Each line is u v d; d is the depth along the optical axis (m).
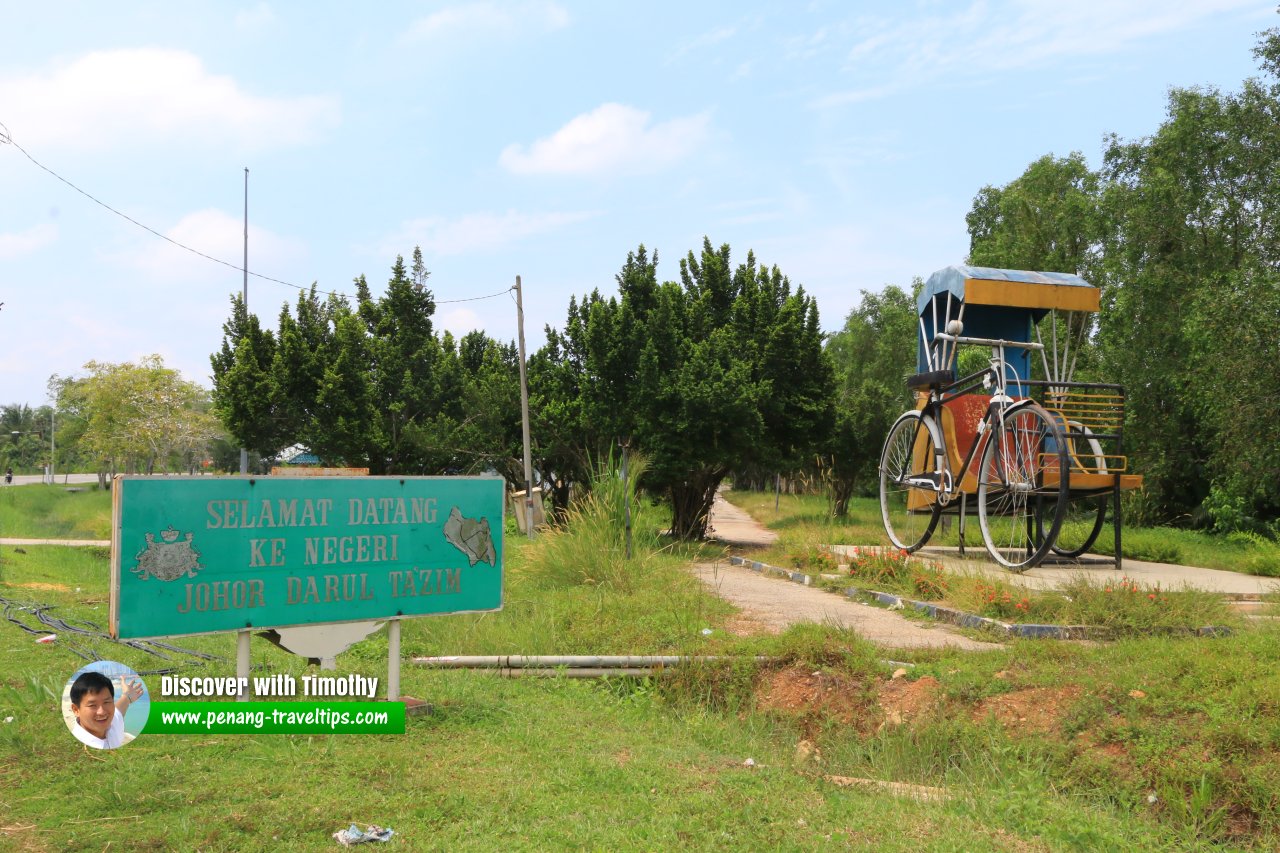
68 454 83.69
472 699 6.48
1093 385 13.84
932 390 15.23
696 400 20.50
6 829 3.85
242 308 32.94
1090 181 36.19
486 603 6.20
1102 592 9.64
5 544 20.06
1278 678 6.08
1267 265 24.81
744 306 24.42
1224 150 27.47
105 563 17.28
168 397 57.69
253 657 7.75
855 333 55.19
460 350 35.25
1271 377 20.88
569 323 25.42
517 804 4.34
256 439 29.88
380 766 4.81
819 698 7.29
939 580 11.38
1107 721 6.05
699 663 7.87
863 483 41.34
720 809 4.41
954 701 6.84
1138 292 27.95
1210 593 10.09
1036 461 13.40
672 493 23.25
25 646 7.79
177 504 5.18
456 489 6.14
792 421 23.28
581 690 7.39
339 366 29.67
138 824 3.93
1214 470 26.33
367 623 5.83
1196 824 5.00
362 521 5.78
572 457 25.91
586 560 12.37
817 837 4.11
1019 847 4.24
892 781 5.69
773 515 36.44
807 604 11.41
